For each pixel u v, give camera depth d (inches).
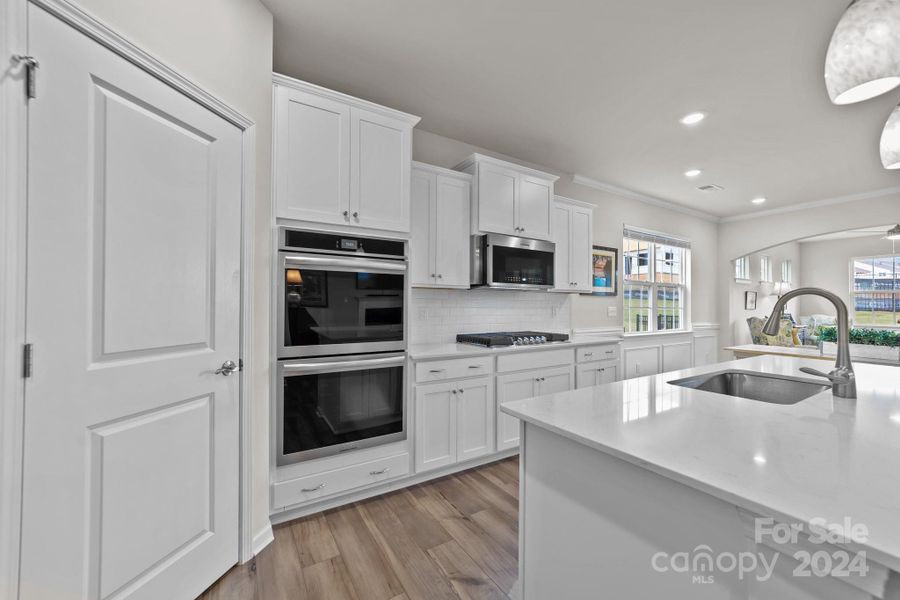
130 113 48.2
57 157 40.9
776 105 105.9
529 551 44.9
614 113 111.8
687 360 204.4
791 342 255.4
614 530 36.2
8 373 37.2
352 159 86.4
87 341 43.9
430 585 61.2
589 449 38.5
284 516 79.0
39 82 39.2
